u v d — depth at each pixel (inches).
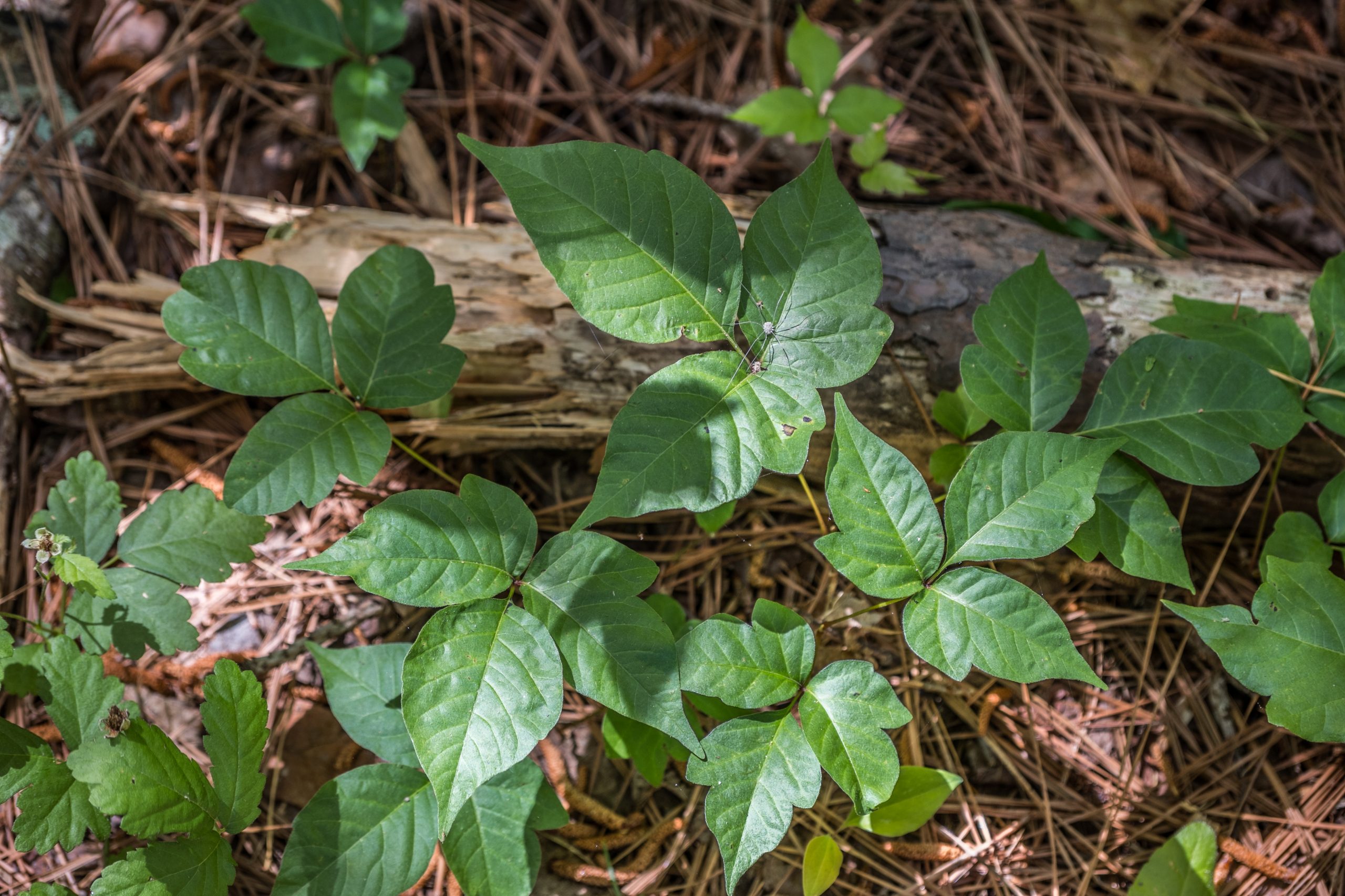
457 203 42.9
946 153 44.4
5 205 40.7
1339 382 37.8
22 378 39.9
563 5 44.5
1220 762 39.3
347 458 36.5
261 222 42.0
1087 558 36.2
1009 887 38.5
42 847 35.2
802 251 35.3
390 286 37.3
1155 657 39.9
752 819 34.6
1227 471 36.2
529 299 39.7
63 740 38.3
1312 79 44.8
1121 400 36.9
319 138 42.9
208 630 39.6
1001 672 34.5
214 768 35.5
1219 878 38.2
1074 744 39.4
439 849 38.3
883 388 39.4
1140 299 39.9
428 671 34.1
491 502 34.8
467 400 40.3
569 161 34.7
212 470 40.5
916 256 39.8
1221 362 36.7
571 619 34.5
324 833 35.7
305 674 39.4
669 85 44.5
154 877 34.8
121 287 40.4
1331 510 37.4
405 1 43.7
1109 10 45.3
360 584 34.1
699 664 35.2
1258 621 35.7
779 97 41.9
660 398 34.8
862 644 39.6
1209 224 43.9
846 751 34.8
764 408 34.9
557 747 39.1
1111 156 44.4
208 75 42.9
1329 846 38.5
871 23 45.1
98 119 42.4
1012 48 45.2
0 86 41.6
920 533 35.0
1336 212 43.8
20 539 39.7
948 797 38.9
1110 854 38.8
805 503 40.4
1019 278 37.3
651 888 38.4
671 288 35.0
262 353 36.8
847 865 38.5
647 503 34.3
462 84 43.9
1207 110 44.5
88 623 36.9
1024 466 35.2
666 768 38.7
